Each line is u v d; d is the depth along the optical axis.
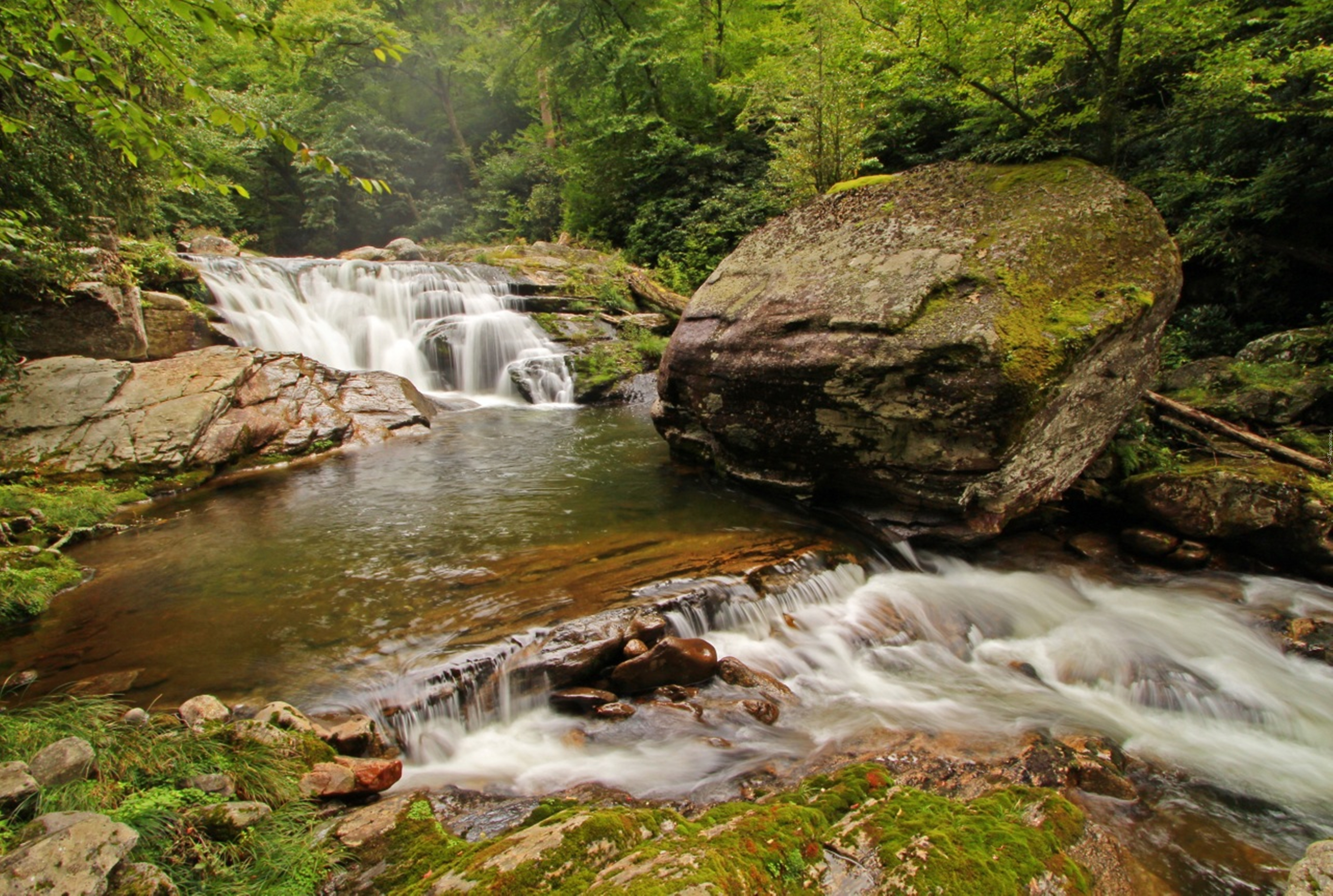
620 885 1.77
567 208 20.55
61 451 6.47
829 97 10.27
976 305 4.31
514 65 22.58
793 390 5.12
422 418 9.25
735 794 2.73
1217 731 3.31
